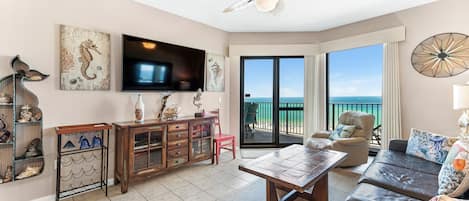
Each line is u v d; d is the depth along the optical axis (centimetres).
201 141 327
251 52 417
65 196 229
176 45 326
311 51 414
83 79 241
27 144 214
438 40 294
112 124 258
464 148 149
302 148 242
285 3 296
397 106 323
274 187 190
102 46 254
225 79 421
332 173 294
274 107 452
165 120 286
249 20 362
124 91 270
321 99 414
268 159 204
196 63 356
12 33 199
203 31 378
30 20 208
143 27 295
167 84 317
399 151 254
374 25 350
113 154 268
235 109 432
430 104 302
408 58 318
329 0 288
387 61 332
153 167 268
